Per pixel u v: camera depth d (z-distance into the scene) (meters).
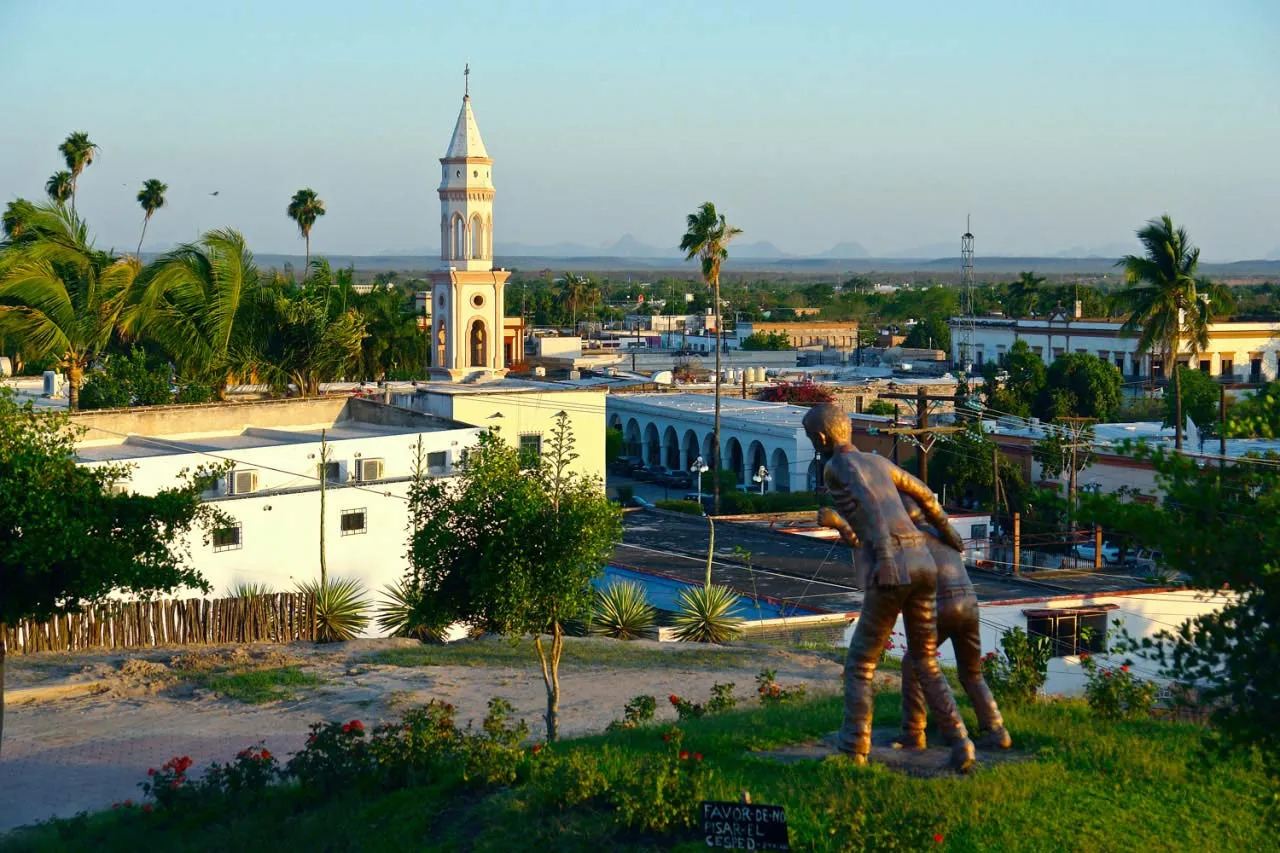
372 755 17.48
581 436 51.69
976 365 119.44
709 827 12.22
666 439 78.94
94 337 45.22
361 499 35.47
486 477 20.23
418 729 17.34
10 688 25.88
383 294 93.19
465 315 66.62
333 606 32.16
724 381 91.62
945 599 14.46
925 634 14.38
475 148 66.56
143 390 48.03
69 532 17.78
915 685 14.83
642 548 42.88
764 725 17.00
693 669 28.39
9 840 17.28
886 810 13.06
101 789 20.19
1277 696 11.41
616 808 14.00
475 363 67.56
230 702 25.36
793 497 62.44
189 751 22.14
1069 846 12.55
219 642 30.95
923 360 125.88
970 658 14.91
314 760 17.56
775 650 30.94
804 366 117.38
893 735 15.54
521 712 24.19
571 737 20.83
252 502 33.53
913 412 75.75
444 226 67.44
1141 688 18.61
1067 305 140.62
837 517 14.40
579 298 191.50
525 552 20.14
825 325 160.50
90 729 23.53
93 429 38.78
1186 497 11.80
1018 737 15.48
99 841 17.06
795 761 14.80
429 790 16.09
